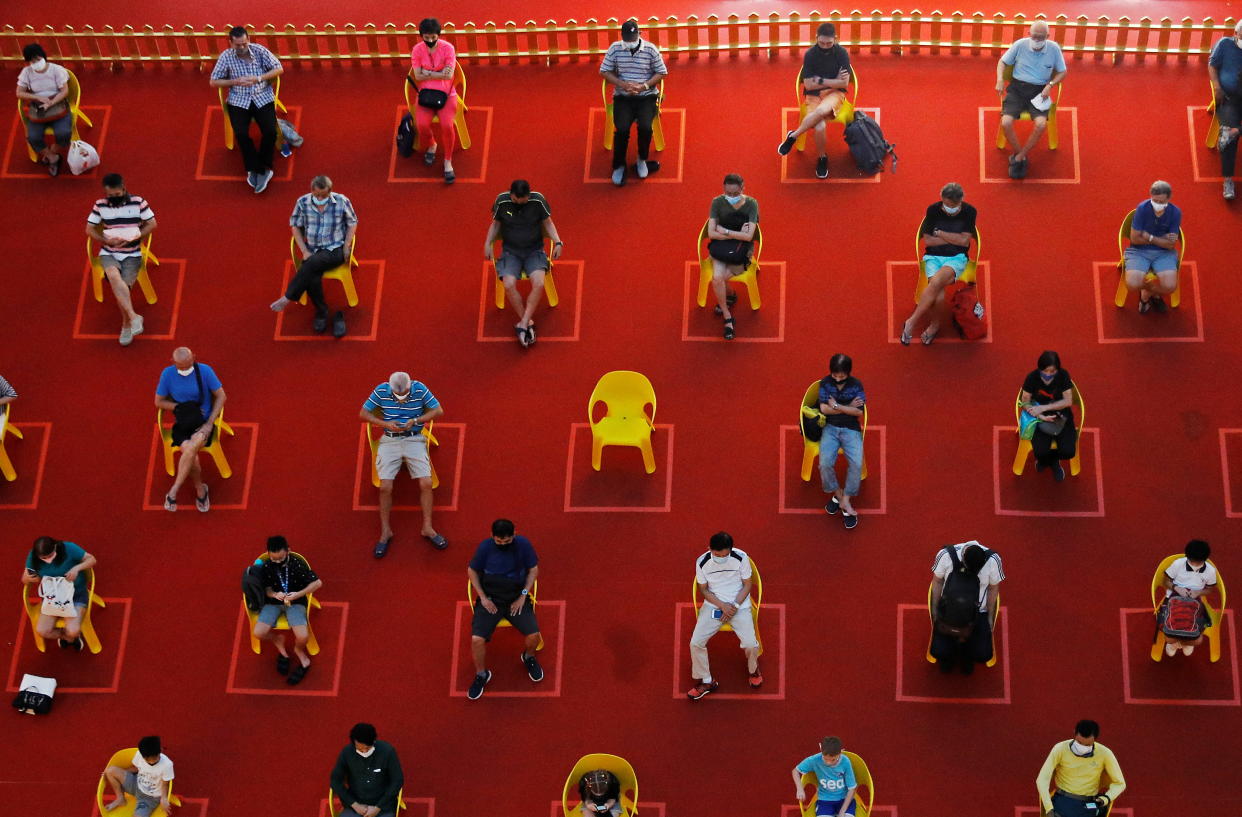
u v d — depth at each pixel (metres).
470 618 16.48
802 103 18.86
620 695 16.11
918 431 17.16
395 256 18.55
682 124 19.25
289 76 20.02
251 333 18.12
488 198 18.91
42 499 17.25
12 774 15.93
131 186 19.20
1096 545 16.52
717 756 15.80
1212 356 17.38
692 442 17.27
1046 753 15.62
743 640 15.73
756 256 17.86
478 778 15.80
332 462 17.34
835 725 15.86
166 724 16.14
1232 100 18.30
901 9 20.41
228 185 19.17
